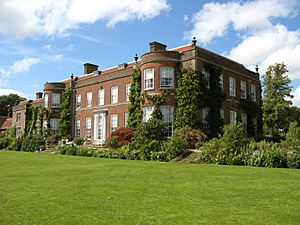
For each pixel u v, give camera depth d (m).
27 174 14.56
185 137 25.86
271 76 49.81
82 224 7.03
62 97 44.28
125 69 36.31
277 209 8.25
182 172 14.70
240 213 7.88
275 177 13.16
